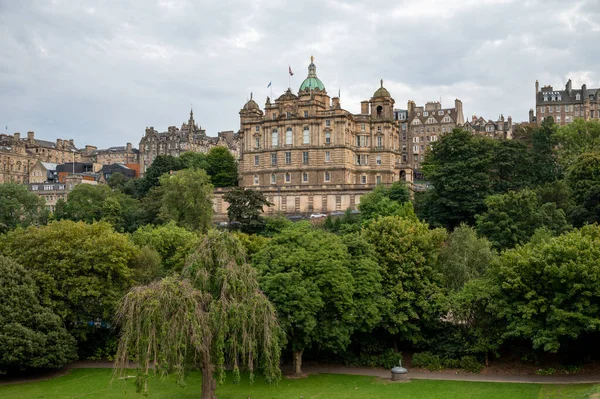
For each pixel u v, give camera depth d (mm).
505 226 98438
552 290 65438
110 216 143750
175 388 64812
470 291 70375
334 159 161875
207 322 52562
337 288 66250
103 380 67062
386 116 168875
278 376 55469
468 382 65250
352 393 62000
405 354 76188
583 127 169250
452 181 125562
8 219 146625
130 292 52938
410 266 73688
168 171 195000
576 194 117438
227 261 55875
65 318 72125
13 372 69500
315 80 178500
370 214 126125
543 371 67562
